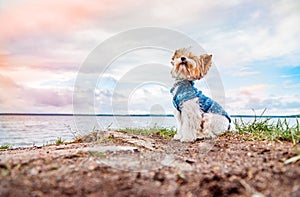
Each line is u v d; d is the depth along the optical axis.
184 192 0.42
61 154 0.63
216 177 0.47
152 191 0.42
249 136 0.91
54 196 0.39
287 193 0.40
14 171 0.48
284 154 0.57
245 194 0.41
